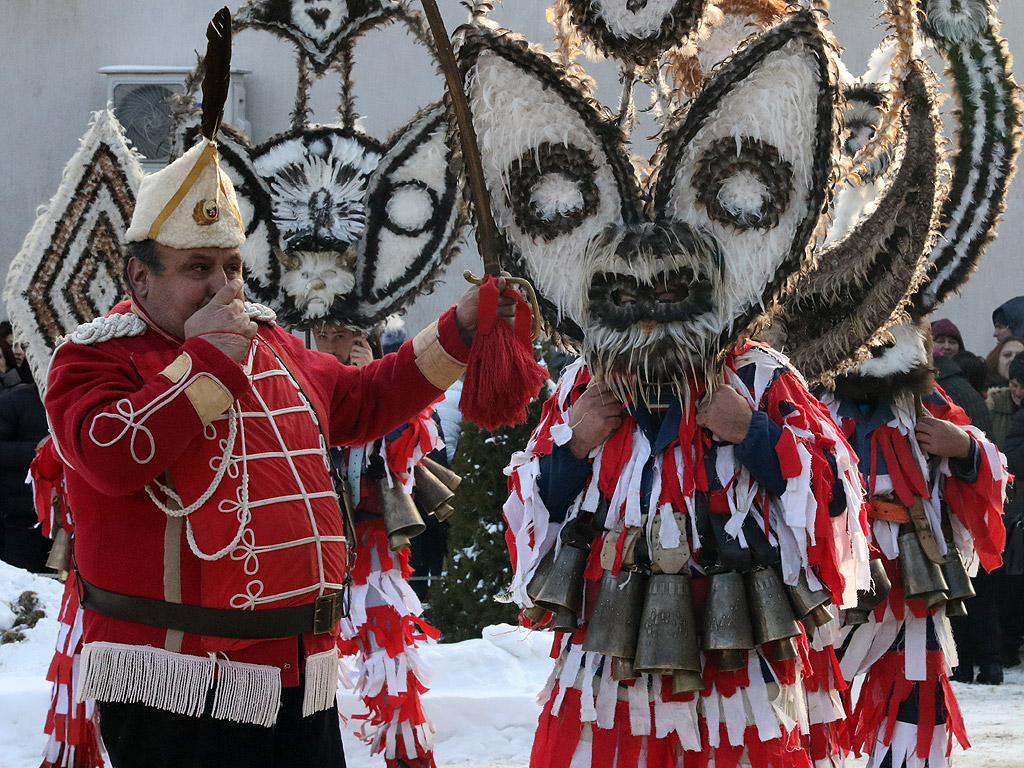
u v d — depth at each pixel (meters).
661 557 6.80
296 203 10.02
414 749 10.40
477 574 15.27
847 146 10.55
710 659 6.83
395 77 25.91
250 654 5.85
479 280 6.60
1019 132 9.76
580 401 7.09
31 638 14.91
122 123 26.59
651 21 7.19
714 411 6.83
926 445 9.64
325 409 6.49
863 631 9.54
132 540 5.80
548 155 7.00
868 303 8.13
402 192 10.05
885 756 9.45
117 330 5.97
